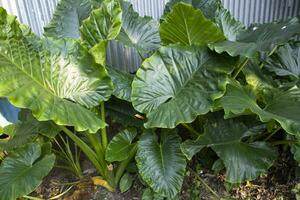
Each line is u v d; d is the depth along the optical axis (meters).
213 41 1.65
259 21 2.40
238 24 2.06
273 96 1.60
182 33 1.68
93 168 2.00
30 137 1.75
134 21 2.03
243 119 1.68
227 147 1.62
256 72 1.84
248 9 2.34
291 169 1.88
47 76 1.41
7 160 1.59
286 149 1.94
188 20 1.57
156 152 1.64
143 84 1.57
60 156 1.99
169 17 1.61
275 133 1.86
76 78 1.47
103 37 1.60
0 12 1.29
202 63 1.62
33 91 1.31
